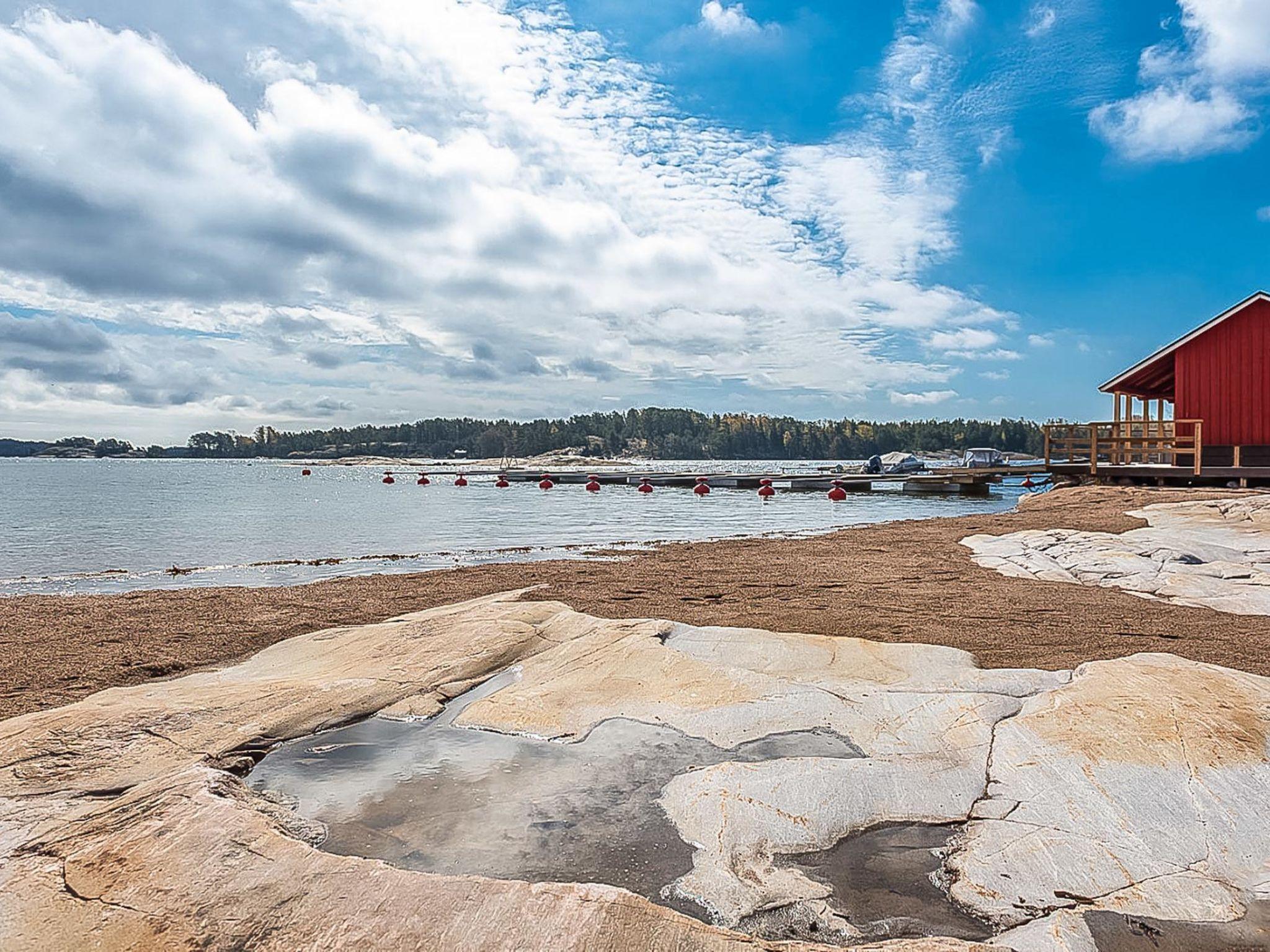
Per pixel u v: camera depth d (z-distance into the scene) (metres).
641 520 23.55
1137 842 3.45
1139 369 23.47
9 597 9.87
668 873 3.32
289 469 102.19
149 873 3.10
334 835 3.62
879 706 4.98
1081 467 22.56
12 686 5.84
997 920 3.02
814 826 3.66
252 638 7.36
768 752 4.46
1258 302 20.62
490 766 4.38
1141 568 9.77
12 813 3.61
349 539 18.02
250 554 15.21
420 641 6.53
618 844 3.55
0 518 23.80
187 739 4.52
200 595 9.67
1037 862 3.35
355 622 8.07
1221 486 20.11
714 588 9.80
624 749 4.56
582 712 5.07
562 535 18.95
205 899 2.94
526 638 6.61
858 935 2.93
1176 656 5.59
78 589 10.85
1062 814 3.68
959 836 3.60
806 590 9.55
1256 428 20.67
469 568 12.05
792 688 5.32
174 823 3.45
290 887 2.99
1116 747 4.14
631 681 5.57
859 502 31.88
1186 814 3.62
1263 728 4.29
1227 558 9.99
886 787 3.96
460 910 2.84
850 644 6.47
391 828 3.69
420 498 35.59
